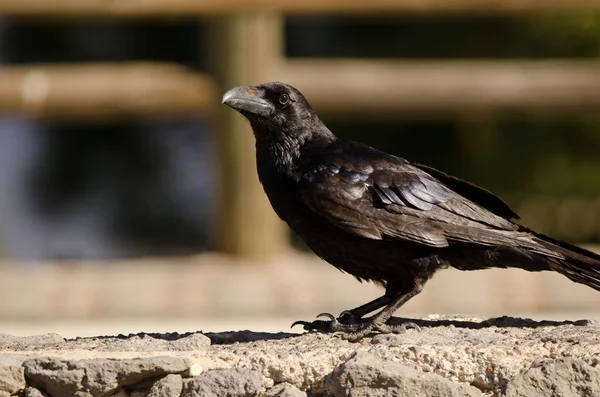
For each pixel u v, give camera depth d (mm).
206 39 14234
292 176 8539
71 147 26188
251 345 7586
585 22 21203
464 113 14758
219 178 14375
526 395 6902
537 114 14977
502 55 22344
